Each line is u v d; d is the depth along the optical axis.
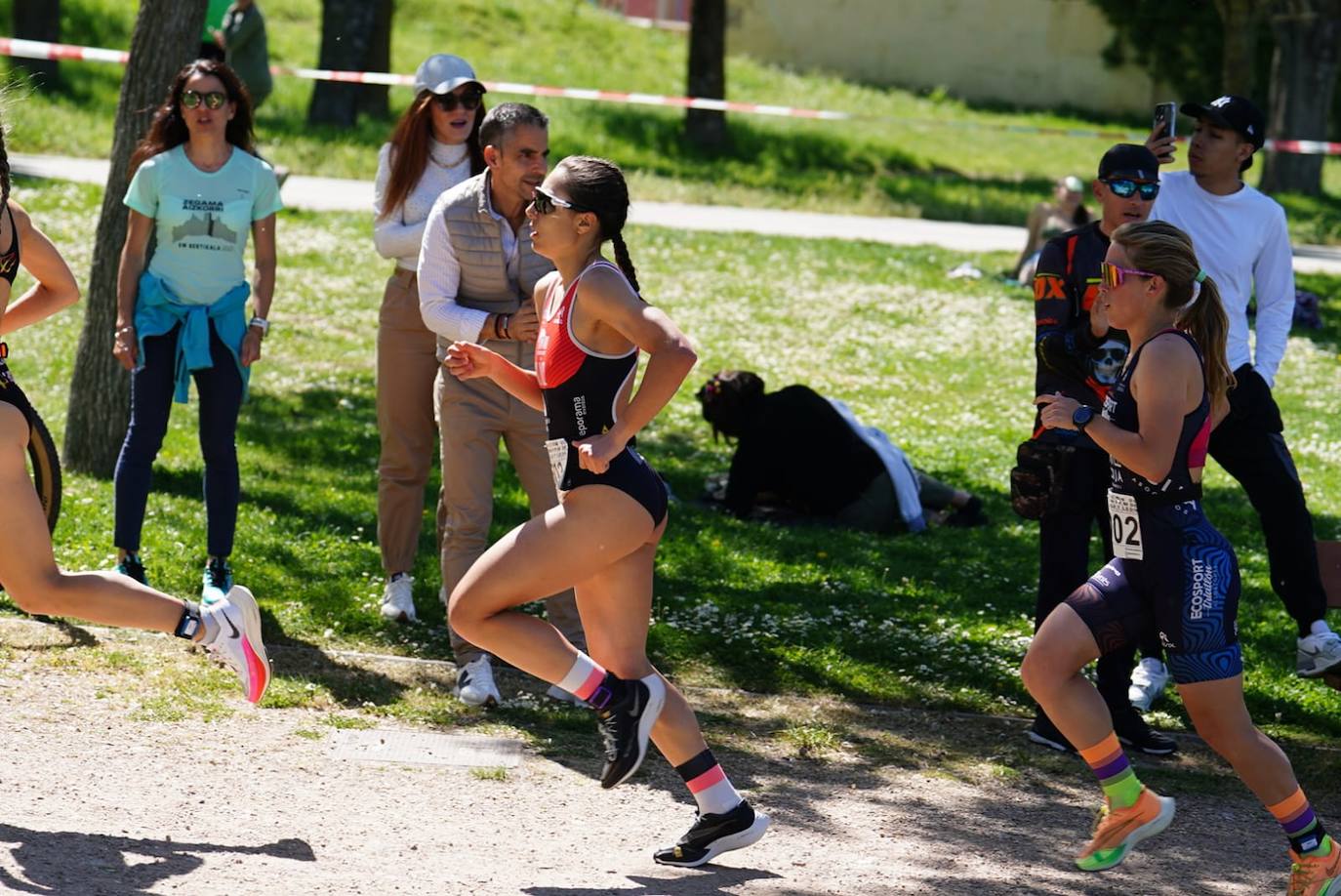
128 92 20.50
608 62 79.62
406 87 69.00
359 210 44.19
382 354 16.75
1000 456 28.28
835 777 14.04
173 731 13.49
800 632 18.03
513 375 11.97
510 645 11.05
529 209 11.09
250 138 17.25
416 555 19.34
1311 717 16.70
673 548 21.02
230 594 11.86
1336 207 72.19
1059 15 92.12
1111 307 11.62
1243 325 16.38
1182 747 15.59
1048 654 11.48
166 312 16.77
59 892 9.83
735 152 68.75
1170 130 16.36
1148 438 11.15
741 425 23.41
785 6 91.44
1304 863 11.36
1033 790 14.05
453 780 13.06
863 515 23.41
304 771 12.91
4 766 12.20
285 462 23.61
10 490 11.08
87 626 15.96
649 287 39.59
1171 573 11.25
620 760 11.05
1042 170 76.12
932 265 45.22
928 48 92.38
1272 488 16.00
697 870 11.36
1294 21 73.94
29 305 12.42
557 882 10.83
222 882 10.24
